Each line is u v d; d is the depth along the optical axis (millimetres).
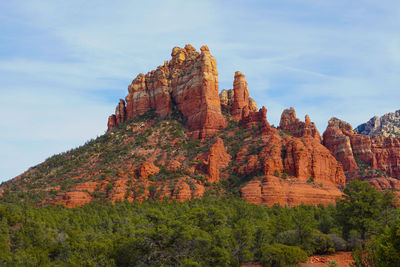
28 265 72625
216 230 84500
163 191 145500
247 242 88500
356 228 104500
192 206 120375
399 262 47781
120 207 126688
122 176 154500
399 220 51312
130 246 77500
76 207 132250
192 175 159375
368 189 108500
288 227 101938
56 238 86438
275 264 84312
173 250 75125
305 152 160000
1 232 84062
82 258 76750
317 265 83500
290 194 143625
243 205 114688
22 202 138000
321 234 98625
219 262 77562
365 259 58062
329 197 147250
